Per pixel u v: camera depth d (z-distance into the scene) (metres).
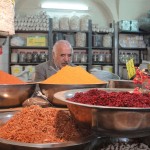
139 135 0.96
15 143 0.99
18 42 5.83
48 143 1.00
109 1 6.31
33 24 5.75
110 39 6.17
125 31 6.19
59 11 6.36
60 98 1.14
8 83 1.69
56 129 1.15
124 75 6.20
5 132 1.16
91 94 1.20
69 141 1.03
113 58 6.24
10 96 1.58
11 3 1.73
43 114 1.24
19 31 5.81
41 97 1.71
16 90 1.59
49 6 6.29
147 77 1.40
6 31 1.69
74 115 1.08
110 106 0.93
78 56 6.06
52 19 5.85
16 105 1.65
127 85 1.91
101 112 0.92
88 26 5.98
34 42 5.85
